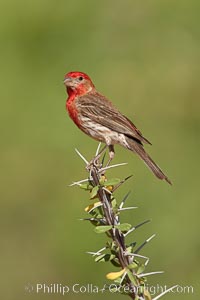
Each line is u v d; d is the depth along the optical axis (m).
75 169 17.30
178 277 15.30
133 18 19.16
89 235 15.78
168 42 19.12
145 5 19.17
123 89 18.67
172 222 15.88
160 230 15.74
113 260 8.38
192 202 16.53
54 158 17.55
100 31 18.94
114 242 8.35
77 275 15.43
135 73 18.78
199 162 17.81
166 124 18.36
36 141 17.75
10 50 18.41
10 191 17.27
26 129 17.86
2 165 17.53
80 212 16.41
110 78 18.67
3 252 16.30
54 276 15.67
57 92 18.22
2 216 16.94
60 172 17.39
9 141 17.75
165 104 18.59
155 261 15.42
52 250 16.02
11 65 18.31
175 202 16.31
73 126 17.77
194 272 15.30
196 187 17.20
